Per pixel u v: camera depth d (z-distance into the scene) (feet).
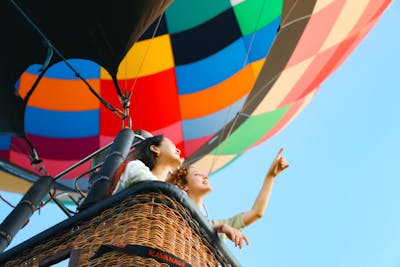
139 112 44.93
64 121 44.83
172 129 45.37
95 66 45.34
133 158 14.62
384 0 38.22
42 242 12.05
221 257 11.95
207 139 45.24
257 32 44.70
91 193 15.88
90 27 25.89
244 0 44.16
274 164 15.58
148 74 45.03
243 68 44.91
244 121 43.29
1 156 41.98
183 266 10.44
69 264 11.01
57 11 25.89
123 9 25.95
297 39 34.83
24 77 44.37
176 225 11.12
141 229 10.81
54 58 25.80
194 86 45.21
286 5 31.27
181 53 45.14
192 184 14.60
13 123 23.31
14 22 25.67
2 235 17.01
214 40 44.93
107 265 10.42
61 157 44.14
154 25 44.62
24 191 43.11
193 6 44.29
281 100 41.83
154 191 11.28
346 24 37.35
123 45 25.98
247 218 15.07
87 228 11.59
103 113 45.21
